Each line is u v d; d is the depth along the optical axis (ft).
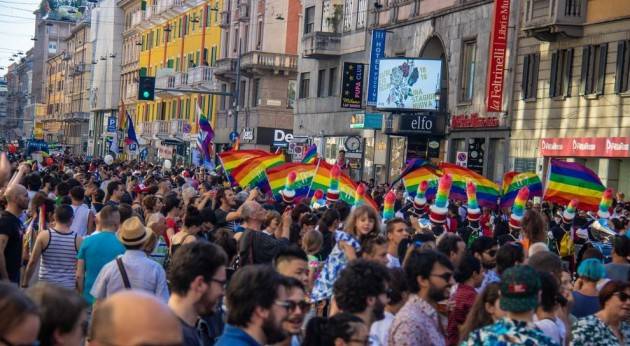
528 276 23.34
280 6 235.40
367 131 180.24
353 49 184.85
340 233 34.96
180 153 286.66
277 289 21.63
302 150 157.89
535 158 127.85
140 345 13.17
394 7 171.12
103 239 38.78
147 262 33.86
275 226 47.60
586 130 118.01
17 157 185.88
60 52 570.46
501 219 71.87
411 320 26.68
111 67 398.21
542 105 127.44
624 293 29.63
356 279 25.00
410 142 163.12
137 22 366.02
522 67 132.16
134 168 162.81
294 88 234.38
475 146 143.95
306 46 194.70
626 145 108.27
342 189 69.26
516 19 133.49
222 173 123.24
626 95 110.52
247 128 235.20
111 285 33.37
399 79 157.28
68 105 517.14
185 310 23.97
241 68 235.81
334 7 194.08
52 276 43.21
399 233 38.40
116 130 302.66
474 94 144.36
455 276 33.35
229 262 40.81
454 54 150.30
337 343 21.56
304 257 30.01
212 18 277.23
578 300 34.12
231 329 21.84
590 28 118.32
